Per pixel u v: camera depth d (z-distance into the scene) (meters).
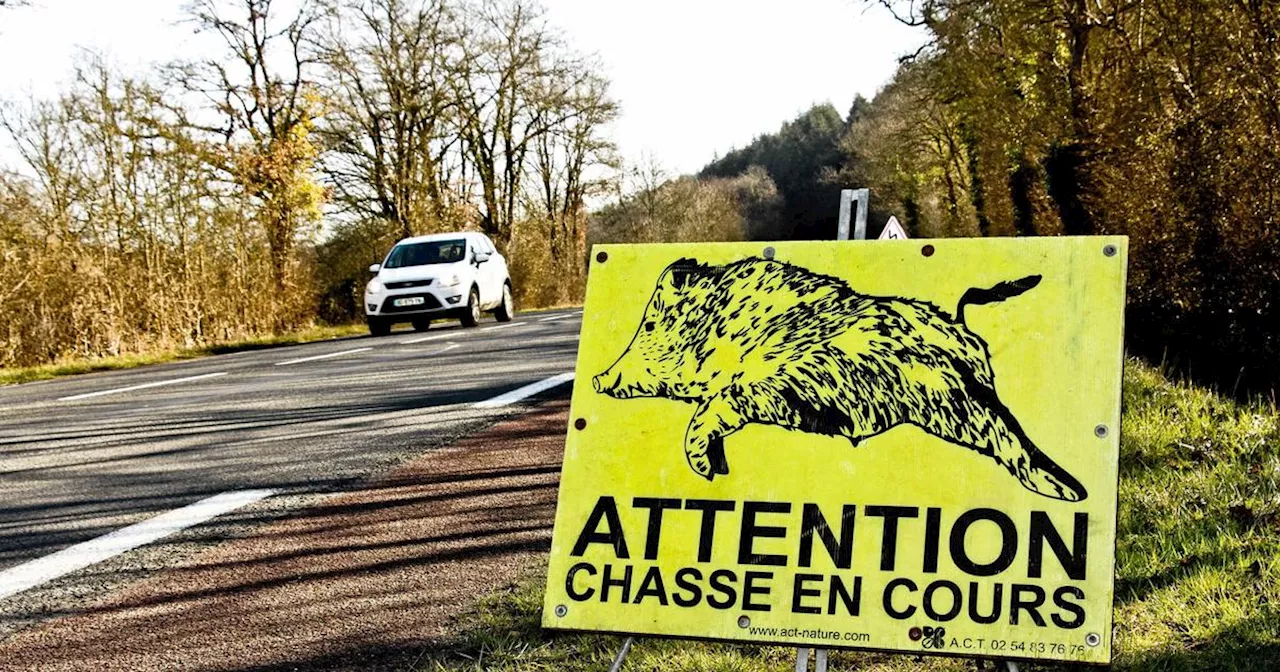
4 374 16.92
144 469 6.70
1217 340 13.40
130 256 22.91
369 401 9.38
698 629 2.43
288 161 31.33
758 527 2.47
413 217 39.16
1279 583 3.57
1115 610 3.49
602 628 2.47
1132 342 14.79
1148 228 15.16
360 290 39.44
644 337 2.65
